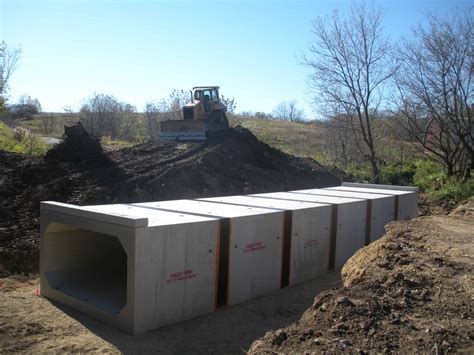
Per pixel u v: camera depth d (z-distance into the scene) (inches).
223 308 257.6
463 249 230.7
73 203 414.9
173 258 227.8
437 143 787.4
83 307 240.2
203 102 856.3
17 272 312.3
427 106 724.7
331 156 1042.7
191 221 237.3
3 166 506.9
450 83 697.0
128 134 1514.5
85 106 1558.8
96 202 425.4
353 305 161.3
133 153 641.6
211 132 783.1
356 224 363.9
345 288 184.5
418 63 951.0
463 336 138.8
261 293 281.1
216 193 538.9
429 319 151.9
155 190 481.1
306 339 146.4
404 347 133.6
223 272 257.6
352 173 884.6
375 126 921.5
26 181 465.7
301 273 311.3
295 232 302.4
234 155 683.4
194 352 202.1
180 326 229.0
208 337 218.7
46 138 1156.5
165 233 223.1
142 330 216.7
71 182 458.9
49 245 267.6
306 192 439.2
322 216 326.3
